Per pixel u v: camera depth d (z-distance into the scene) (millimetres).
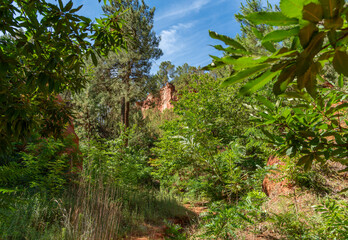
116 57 15281
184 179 5582
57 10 1600
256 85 424
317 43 338
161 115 27625
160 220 4859
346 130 883
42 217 3422
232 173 3430
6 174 2686
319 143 843
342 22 310
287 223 2365
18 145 4598
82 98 15172
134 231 4012
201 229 3008
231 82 396
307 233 2143
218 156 4004
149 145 15539
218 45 435
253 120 1018
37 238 3008
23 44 1548
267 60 364
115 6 14719
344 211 1991
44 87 1708
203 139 3760
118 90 15758
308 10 310
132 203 5445
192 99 8898
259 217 2693
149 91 16484
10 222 2959
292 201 2922
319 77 511
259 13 339
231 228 2326
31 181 3902
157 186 8062
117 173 5414
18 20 1539
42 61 1660
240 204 2502
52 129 2383
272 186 3576
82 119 14516
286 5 311
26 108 1718
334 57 354
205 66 413
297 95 500
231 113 7609
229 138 7086
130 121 17641
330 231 1854
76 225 3209
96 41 1989
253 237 2453
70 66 1849
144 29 14914
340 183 2854
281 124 942
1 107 1593
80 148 6172
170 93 32406
